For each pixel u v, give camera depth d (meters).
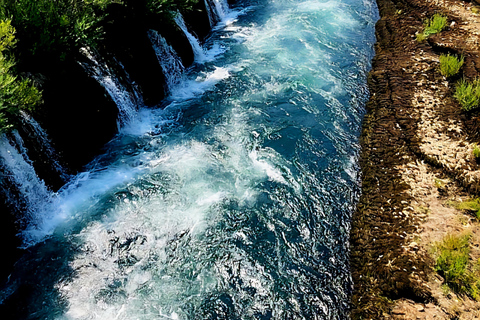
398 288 6.90
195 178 9.84
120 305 7.26
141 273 7.80
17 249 8.12
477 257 7.08
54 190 9.16
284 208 9.02
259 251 8.14
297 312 7.07
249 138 11.05
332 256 7.97
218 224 8.70
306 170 9.97
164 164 10.29
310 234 8.44
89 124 10.17
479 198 8.21
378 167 9.68
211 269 7.84
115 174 9.98
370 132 10.81
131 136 11.19
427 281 6.87
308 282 7.54
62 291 7.50
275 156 10.43
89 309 7.21
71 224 8.74
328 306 7.12
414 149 9.76
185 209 9.06
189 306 7.22
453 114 10.54
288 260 7.95
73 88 9.88
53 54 9.67
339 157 10.29
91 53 10.51
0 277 7.69
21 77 8.77
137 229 8.62
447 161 9.21
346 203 9.05
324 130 11.21
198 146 10.87
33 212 8.55
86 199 9.29
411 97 11.62
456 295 6.57
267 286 7.51
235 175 9.91
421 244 7.54
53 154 9.19
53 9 9.91
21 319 7.07
